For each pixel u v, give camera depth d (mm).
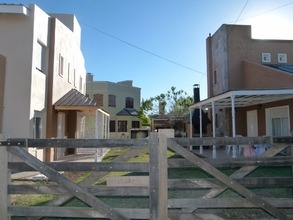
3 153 4270
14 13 11688
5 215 4238
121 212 4184
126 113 36688
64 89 16297
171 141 4168
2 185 4258
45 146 4262
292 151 4363
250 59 21141
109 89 36188
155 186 4039
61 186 4203
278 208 4270
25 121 11609
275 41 21531
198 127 24516
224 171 6191
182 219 4273
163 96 37188
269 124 16891
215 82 23828
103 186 4270
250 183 4336
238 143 4285
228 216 5090
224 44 21188
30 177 8961
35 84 12266
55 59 14352
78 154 17391
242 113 20031
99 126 19625
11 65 11742
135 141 4184
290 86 15234
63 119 16219
